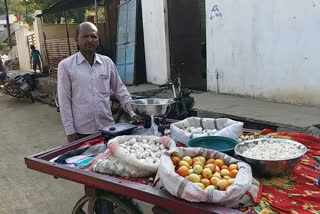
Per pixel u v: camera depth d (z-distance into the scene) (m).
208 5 6.31
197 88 7.55
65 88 2.78
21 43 19.19
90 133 2.87
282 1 5.05
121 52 8.91
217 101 5.80
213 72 6.55
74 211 2.39
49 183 4.10
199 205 1.48
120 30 9.01
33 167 2.27
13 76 10.95
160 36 7.55
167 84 4.65
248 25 5.64
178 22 7.50
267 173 1.82
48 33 13.89
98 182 1.87
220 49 6.27
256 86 5.73
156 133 2.50
